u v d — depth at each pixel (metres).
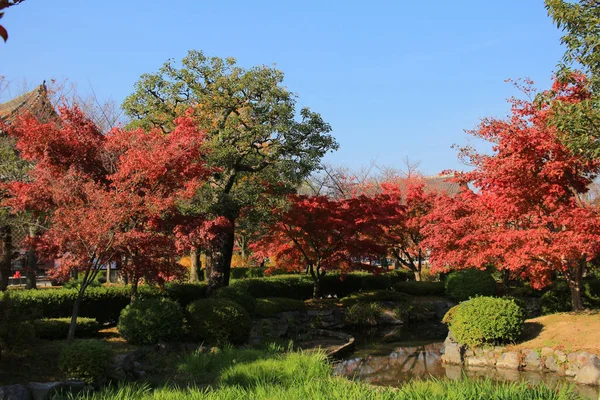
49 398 7.04
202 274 21.28
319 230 18.27
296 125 15.49
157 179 10.27
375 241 20.86
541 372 10.18
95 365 7.95
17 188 9.87
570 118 8.73
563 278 17.25
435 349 13.37
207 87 15.67
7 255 16.44
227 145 15.20
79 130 10.91
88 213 9.13
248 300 14.26
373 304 18.69
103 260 9.79
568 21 8.66
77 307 9.47
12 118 16.72
